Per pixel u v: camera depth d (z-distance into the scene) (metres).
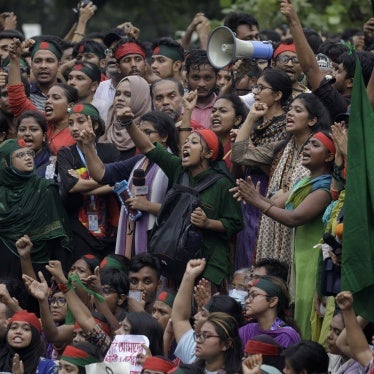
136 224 24.42
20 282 24.53
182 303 21.39
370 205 19.28
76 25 33.75
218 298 20.98
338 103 22.86
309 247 22.05
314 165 22.06
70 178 25.22
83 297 23.14
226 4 36.81
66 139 26.45
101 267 23.95
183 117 25.22
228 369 19.78
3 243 25.11
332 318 20.55
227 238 23.67
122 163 24.86
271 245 22.89
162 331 21.31
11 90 27.00
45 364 22.11
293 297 22.27
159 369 19.84
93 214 25.47
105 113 27.64
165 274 23.47
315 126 22.84
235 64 27.03
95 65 28.27
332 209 21.16
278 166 23.20
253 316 20.88
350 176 19.38
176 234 23.11
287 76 24.41
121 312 23.33
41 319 22.62
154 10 49.16
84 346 21.30
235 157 23.84
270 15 35.62
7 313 22.88
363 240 19.09
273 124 24.05
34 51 28.95
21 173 25.19
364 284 19.00
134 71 28.11
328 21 35.31
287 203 22.30
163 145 24.92
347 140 19.64
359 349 18.53
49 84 28.83
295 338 20.55
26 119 26.20
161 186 24.45
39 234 25.11
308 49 22.86
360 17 36.16
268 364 19.59
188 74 27.23
